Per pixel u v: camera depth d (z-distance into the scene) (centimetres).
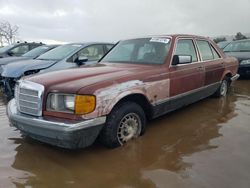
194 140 430
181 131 470
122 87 391
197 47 584
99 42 832
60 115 361
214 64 625
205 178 318
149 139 434
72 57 748
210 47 640
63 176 334
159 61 489
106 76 403
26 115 389
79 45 796
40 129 361
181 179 319
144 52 519
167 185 308
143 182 316
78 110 352
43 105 373
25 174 340
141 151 394
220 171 333
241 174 325
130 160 369
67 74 418
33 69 707
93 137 365
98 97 361
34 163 367
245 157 368
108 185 313
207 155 377
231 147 400
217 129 477
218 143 416
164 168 346
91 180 325
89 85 365
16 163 368
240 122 510
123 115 399
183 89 516
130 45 555
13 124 405
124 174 335
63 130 340
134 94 412
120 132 402
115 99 379
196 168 342
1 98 766
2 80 796
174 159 369
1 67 863
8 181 325
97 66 485
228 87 741
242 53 1020
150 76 439
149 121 522
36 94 377
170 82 477
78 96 353
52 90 368
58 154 391
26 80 407
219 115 556
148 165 355
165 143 420
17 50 1238
